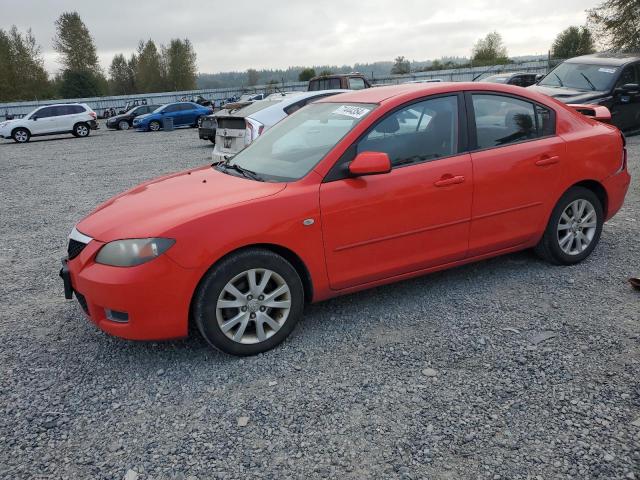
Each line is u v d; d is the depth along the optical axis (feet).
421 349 11.37
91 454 8.65
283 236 11.20
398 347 11.51
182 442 8.82
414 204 12.55
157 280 10.33
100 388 10.58
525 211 14.24
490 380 10.08
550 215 14.76
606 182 15.44
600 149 15.24
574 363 10.49
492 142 13.74
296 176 12.01
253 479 7.90
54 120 89.30
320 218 11.57
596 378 9.94
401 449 8.36
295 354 11.46
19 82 227.61
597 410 9.02
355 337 12.07
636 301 13.08
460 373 10.38
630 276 14.61
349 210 11.84
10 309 14.89
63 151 65.21
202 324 10.88
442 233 13.12
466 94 13.60
